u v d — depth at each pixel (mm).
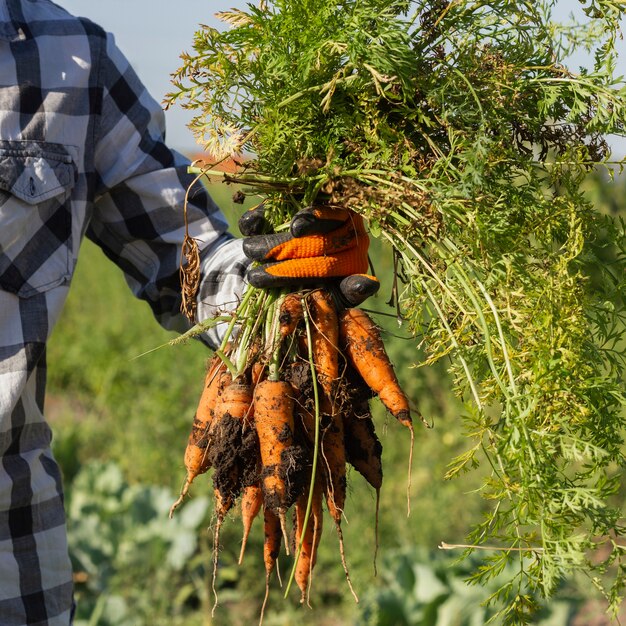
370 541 4949
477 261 1681
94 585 4652
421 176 1752
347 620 4492
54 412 7691
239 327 1890
